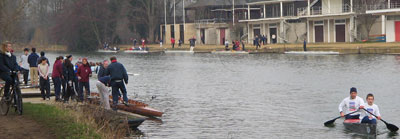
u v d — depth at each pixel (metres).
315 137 42.94
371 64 110.38
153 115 50.78
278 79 87.69
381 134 43.97
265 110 55.72
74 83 52.41
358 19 184.12
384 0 170.62
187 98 65.62
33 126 34.53
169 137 42.56
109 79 46.41
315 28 198.50
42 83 51.06
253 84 81.12
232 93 70.31
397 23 166.62
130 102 51.44
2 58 37.91
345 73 93.69
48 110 40.16
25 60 65.50
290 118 50.94
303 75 92.94
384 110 55.00
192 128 46.25
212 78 92.56
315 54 154.88
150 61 149.38
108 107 46.12
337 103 59.91
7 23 99.56
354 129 44.81
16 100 38.41
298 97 65.19
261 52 175.12
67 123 35.84
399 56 132.25
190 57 165.12
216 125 47.69
